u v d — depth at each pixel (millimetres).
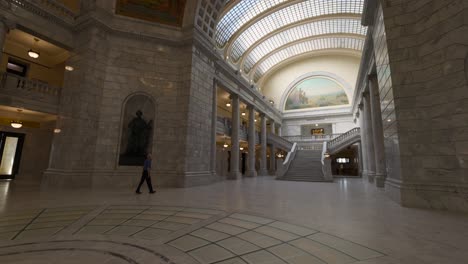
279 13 21156
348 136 20906
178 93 11391
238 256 2979
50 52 11680
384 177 11305
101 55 10234
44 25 9453
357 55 27156
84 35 10148
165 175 10477
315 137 27641
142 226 4270
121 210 5320
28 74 11688
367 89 14969
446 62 6105
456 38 5934
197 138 11555
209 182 12148
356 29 23172
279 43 25406
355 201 6891
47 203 5770
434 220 4613
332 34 24500
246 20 19922
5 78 8781
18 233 3834
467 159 5582
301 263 2744
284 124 30781
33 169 12023
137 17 11211
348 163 27672
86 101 9539
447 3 6156
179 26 11930
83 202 5992
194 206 5746
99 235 3812
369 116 15188
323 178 15602
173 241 3547
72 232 3957
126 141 10266
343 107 27656
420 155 6375
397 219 4676
